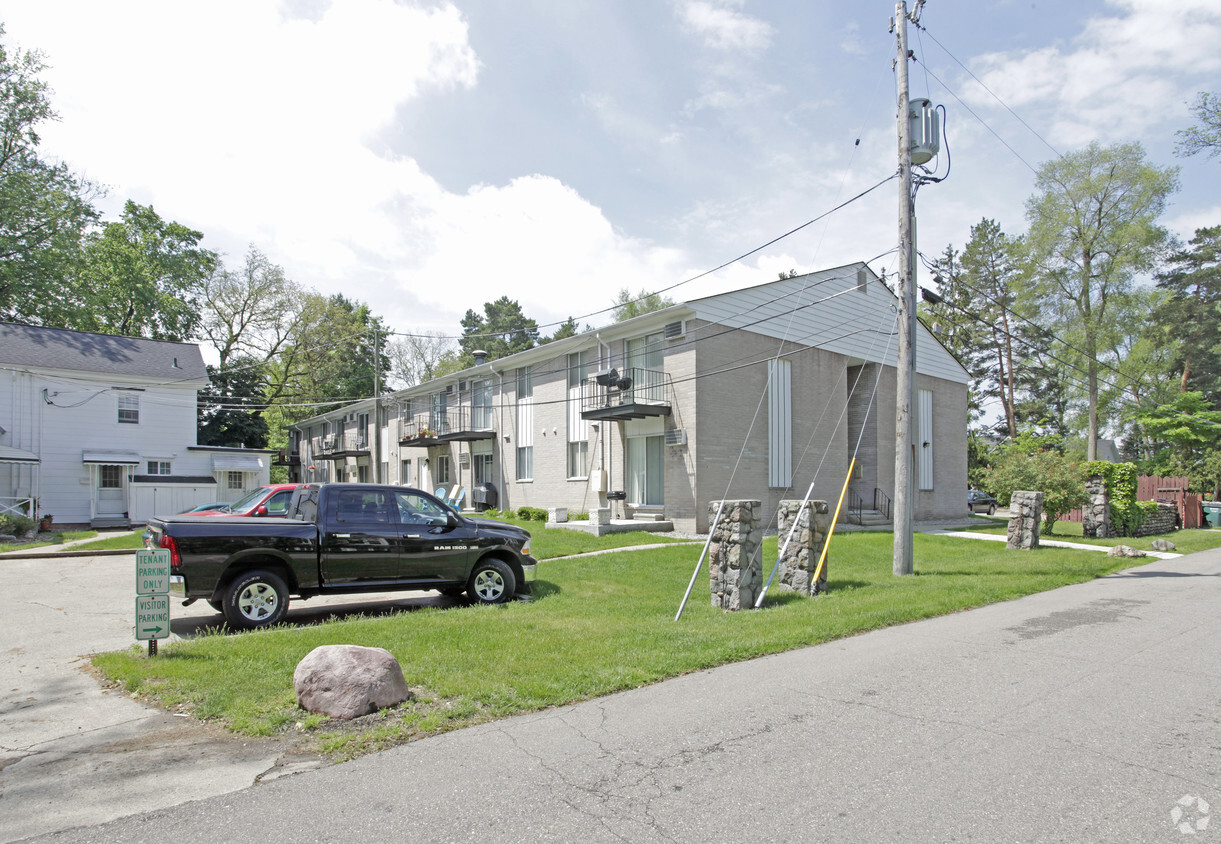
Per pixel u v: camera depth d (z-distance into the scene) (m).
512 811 3.66
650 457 21.59
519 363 27.34
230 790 3.97
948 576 12.45
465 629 7.86
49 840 3.40
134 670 6.14
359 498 9.33
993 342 51.00
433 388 34.03
